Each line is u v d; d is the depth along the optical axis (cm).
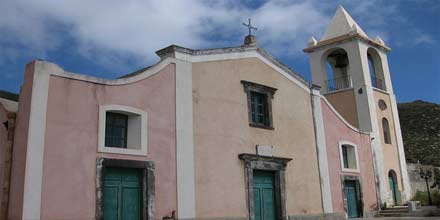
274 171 1752
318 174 1938
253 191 1633
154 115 1366
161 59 1459
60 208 1096
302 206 1808
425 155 4478
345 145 2173
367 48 2678
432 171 2895
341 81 2678
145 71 1377
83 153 1169
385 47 2786
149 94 1369
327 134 2061
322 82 2684
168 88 1438
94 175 1177
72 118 1167
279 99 1853
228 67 1673
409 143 4869
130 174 1279
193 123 1488
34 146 1078
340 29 2706
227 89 1644
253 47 1794
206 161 1491
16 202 1060
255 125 1708
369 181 2244
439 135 4909
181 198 1376
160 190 1323
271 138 1761
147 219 1266
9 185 1104
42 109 1111
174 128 1419
